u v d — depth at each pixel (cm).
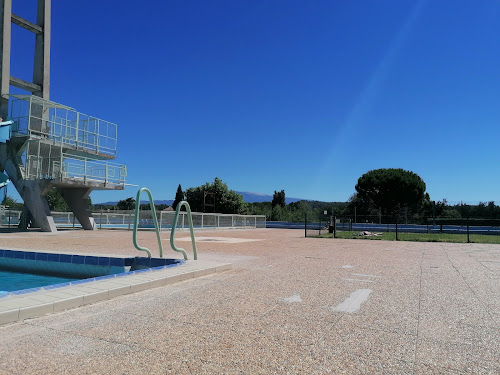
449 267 955
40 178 2480
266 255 1200
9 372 303
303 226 4566
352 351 356
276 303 544
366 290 644
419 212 4969
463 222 3953
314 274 816
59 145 2517
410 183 5175
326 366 320
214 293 612
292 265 960
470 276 809
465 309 518
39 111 2503
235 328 424
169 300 560
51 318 460
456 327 434
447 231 3397
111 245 1487
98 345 367
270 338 391
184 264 872
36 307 468
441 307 529
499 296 604
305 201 7144
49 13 2862
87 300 535
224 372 306
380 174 5428
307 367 318
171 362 326
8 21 2530
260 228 4275
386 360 335
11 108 2475
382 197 5281
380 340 388
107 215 3362
